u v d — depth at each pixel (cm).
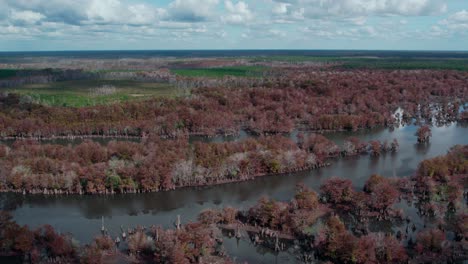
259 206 14562
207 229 13025
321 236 12519
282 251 12725
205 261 11894
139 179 17525
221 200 16775
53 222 15025
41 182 17388
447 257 12038
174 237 12225
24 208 16288
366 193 16762
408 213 15112
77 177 17500
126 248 12912
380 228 14038
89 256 11612
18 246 12256
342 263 11894
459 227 13050
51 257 12244
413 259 11981
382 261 11806
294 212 14125
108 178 17362
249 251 12719
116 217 15425
